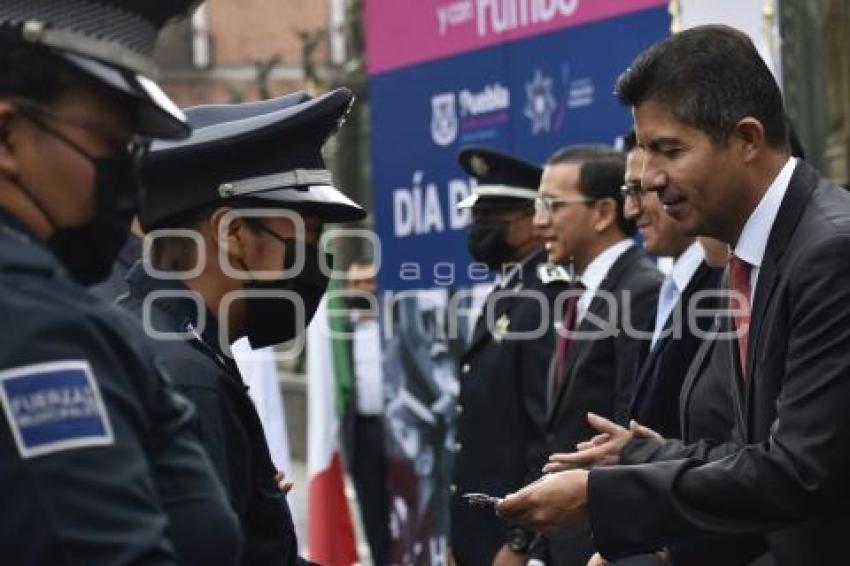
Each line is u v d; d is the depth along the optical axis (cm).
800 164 416
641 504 411
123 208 295
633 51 798
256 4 4472
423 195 988
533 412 692
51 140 287
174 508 301
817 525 404
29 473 262
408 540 998
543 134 869
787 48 745
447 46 959
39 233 289
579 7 835
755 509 397
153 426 296
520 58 888
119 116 292
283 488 450
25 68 284
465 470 712
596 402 632
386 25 1025
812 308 392
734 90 409
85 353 271
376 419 1080
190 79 4497
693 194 414
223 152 387
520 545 680
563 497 418
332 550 1002
